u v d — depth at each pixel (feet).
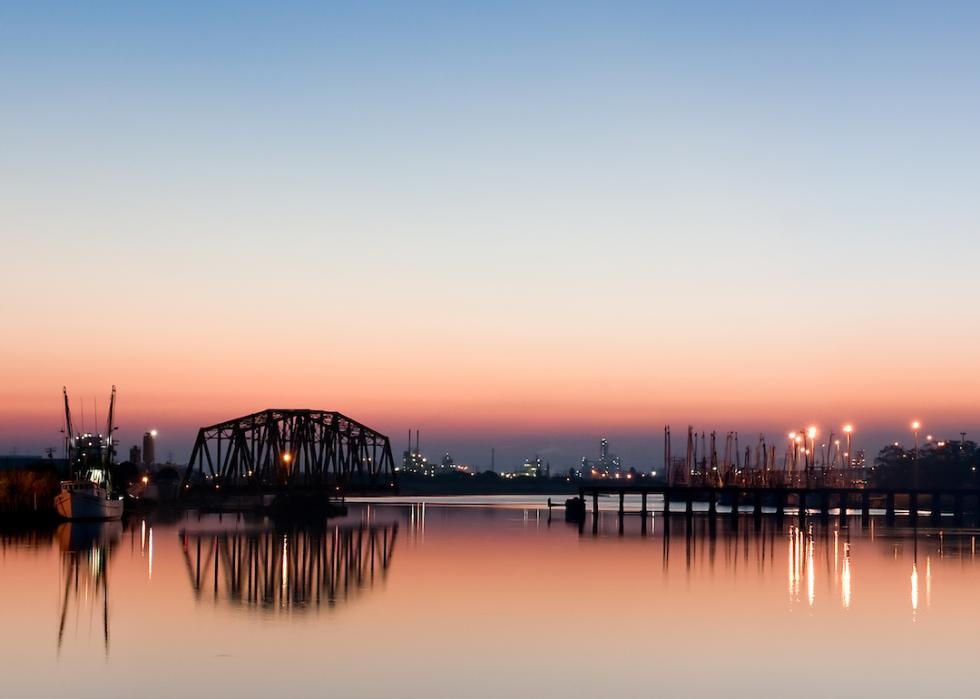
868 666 202.39
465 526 597.52
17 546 421.18
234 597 284.00
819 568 361.92
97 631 233.55
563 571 349.20
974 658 209.46
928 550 438.81
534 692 183.11
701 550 434.71
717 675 195.21
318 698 178.40
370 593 293.02
